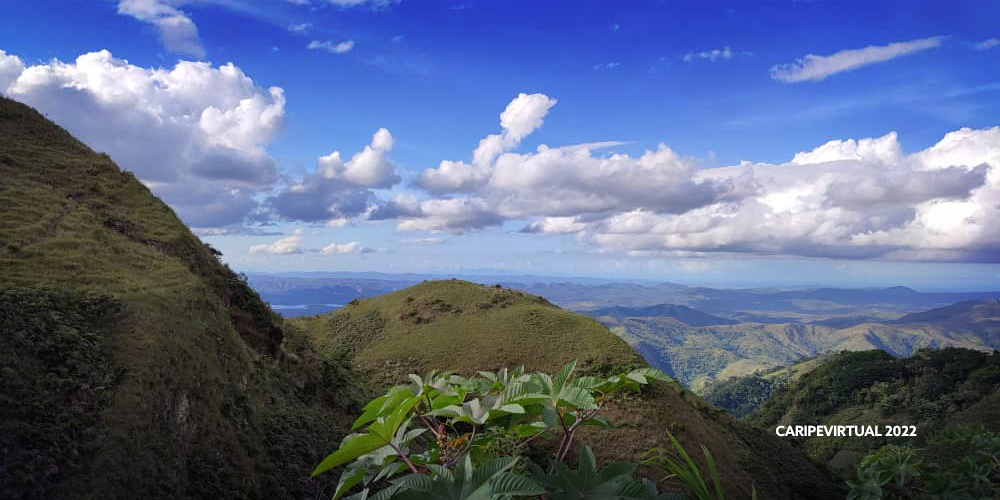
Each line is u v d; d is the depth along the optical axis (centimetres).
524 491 187
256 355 3155
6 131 3925
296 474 2481
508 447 304
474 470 209
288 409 2911
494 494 188
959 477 403
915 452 432
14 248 2573
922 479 417
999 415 9131
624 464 222
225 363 2697
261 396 2836
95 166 3944
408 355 8338
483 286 11438
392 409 304
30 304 2152
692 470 221
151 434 1975
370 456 283
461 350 8256
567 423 296
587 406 267
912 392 13925
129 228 3341
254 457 2391
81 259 2684
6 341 1934
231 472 2169
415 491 198
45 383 1861
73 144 4222
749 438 7550
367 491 247
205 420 2283
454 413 285
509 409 273
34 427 1684
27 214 2966
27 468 1572
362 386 4259
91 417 1848
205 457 2150
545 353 7988
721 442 6444
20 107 4319
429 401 312
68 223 3012
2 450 1577
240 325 3359
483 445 307
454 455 298
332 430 3048
